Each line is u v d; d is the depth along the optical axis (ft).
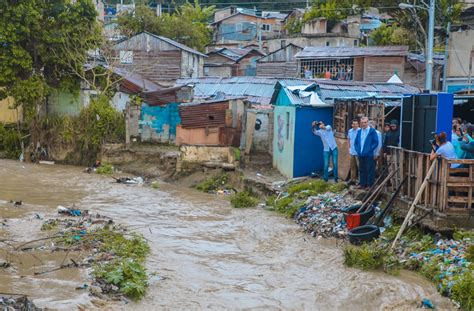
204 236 46.03
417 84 113.91
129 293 31.01
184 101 90.17
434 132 39.88
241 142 75.31
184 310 29.96
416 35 113.80
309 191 55.36
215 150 74.64
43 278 33.19
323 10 151.43
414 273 35.40
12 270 34.63
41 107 96.48
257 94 98.43
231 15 195.93
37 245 40.16
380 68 114.32
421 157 40.52
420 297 31.63
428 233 39.01
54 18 90.43
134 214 54.03
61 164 88.99
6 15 85.92
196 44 164.86
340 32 157.89
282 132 69.72
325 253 40.32
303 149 63.98
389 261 36.35
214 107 75.05
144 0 175.32
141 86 100.42
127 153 85.35
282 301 31.76
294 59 137.49
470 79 90.74
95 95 99.81
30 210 52.75
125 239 42.19
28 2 87.15
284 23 187.01
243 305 31.04
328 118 64.64
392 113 56.29
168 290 32.78
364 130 49.08
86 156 88.58
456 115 62.80
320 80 75.77
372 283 33.40
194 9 202.69
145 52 133.18
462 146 39.83
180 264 38.14
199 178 72.90
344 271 36.17
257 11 215.92
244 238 45.60
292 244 43.19
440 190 38.27
